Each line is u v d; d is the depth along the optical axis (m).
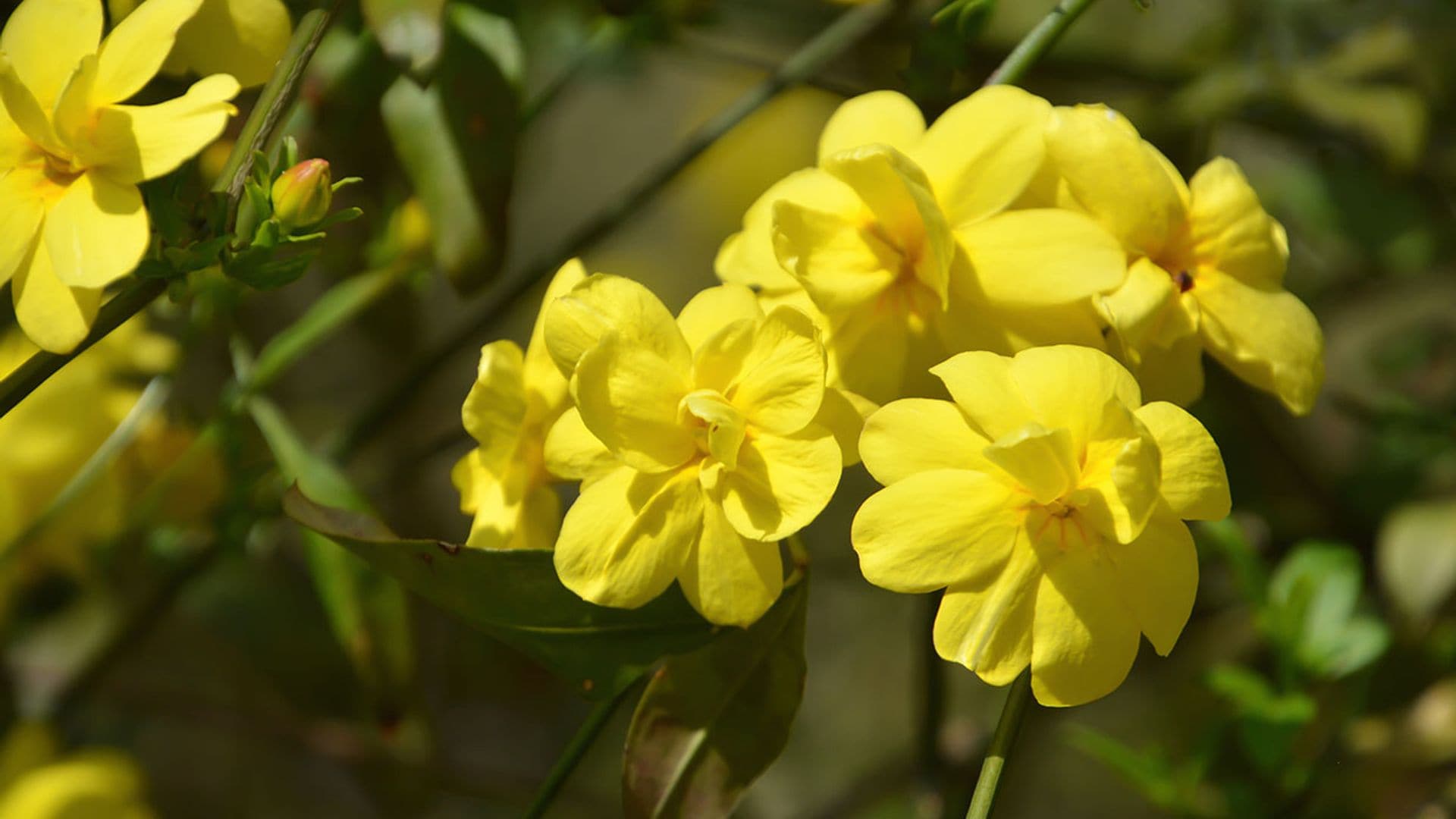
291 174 0.51
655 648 0.53
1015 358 0.51
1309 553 0.61
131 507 0.63
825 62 0.63
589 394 0.51
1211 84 0.67
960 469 0.51
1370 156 0.67
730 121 0.63
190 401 0.67
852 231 0.53
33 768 0.62
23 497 0.62
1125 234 0.53
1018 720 0.51
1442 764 0.62
